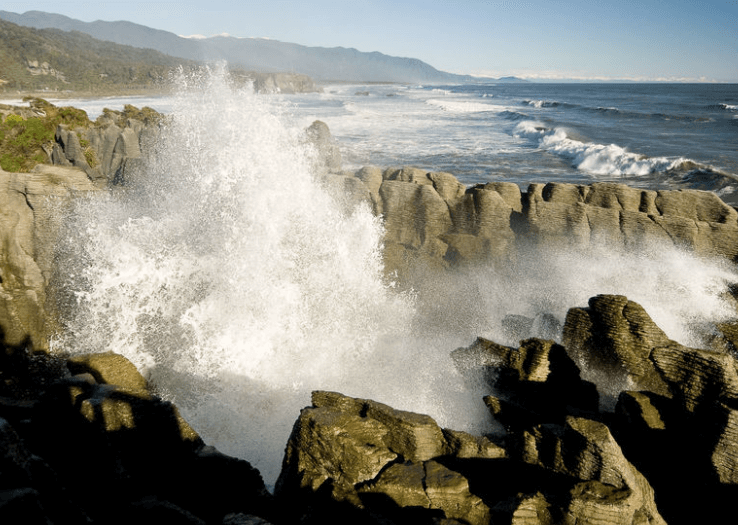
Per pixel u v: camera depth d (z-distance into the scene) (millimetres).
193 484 5137
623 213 9625
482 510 4609
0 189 8586
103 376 6508
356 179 10984
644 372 6508
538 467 5168
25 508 2826
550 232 9891
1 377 7652
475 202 10359
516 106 94438
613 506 4359
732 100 111938
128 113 17266
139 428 5168
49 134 14062
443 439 5402
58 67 152250
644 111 77125
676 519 5402
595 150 32219
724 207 9414
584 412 6543
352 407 5652
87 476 5035
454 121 61969
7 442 3221
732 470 5211
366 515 4621
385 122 58781
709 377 5926
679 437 5883
